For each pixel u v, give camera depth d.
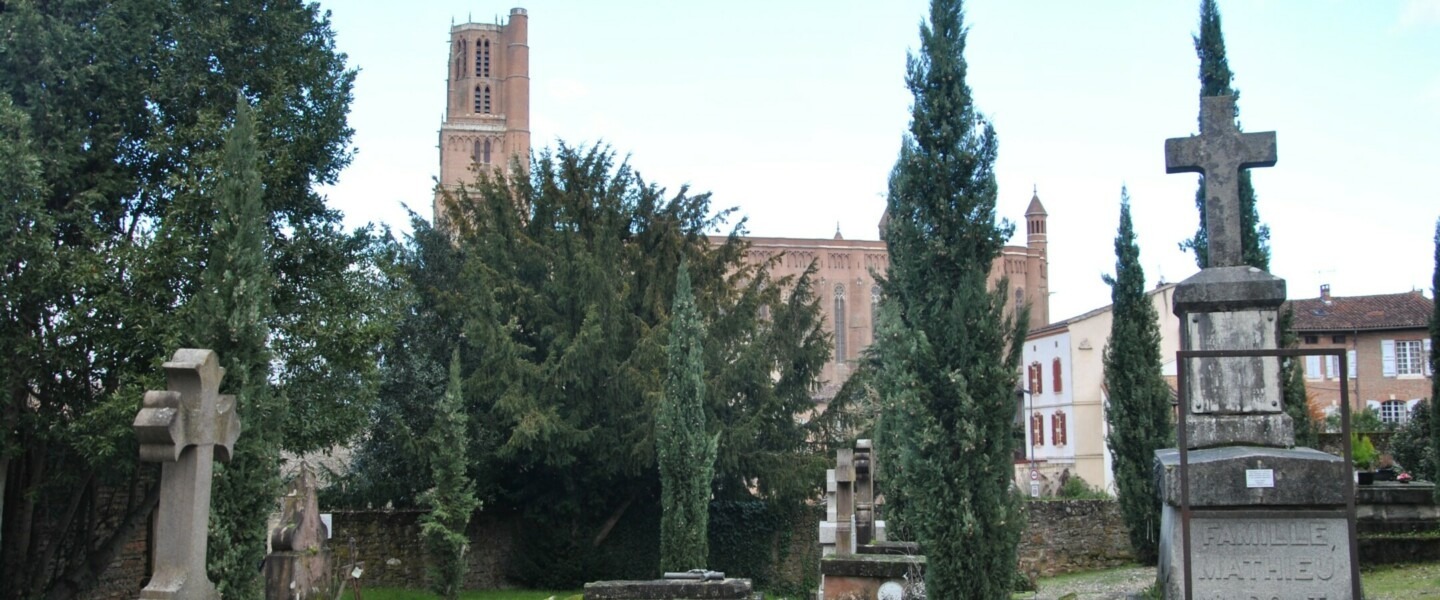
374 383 23.33
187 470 11.48
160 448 11.27
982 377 12.64
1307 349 10.34
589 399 32.41
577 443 31.31
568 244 33.88
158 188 20.47
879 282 19.83
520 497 33.25
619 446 32.00
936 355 12.79
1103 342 57.38
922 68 13.48
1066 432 57.56
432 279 35.22
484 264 32.69
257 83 21.69
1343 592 10.94
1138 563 27.27
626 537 34.66
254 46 21.75
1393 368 51.28
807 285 36.72
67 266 18.03
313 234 23.00
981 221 13.02
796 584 34.19
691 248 36.88
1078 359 57.19
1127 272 26.89
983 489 12.54
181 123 20.30
